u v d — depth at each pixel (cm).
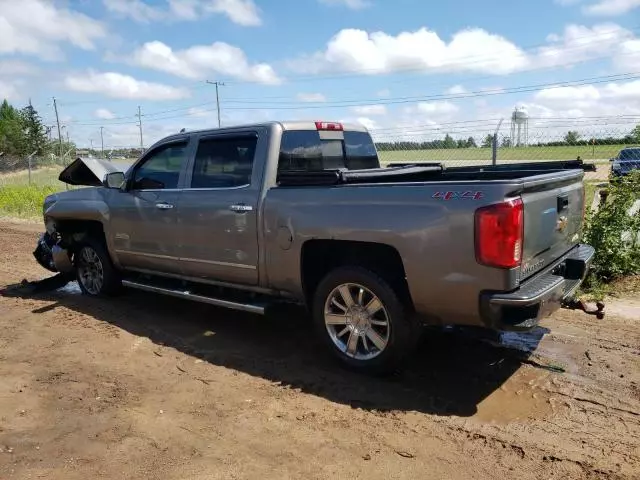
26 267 912
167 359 482
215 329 559
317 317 453
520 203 355
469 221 357
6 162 3531
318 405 389
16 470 315
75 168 794
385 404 389
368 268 418
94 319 602
